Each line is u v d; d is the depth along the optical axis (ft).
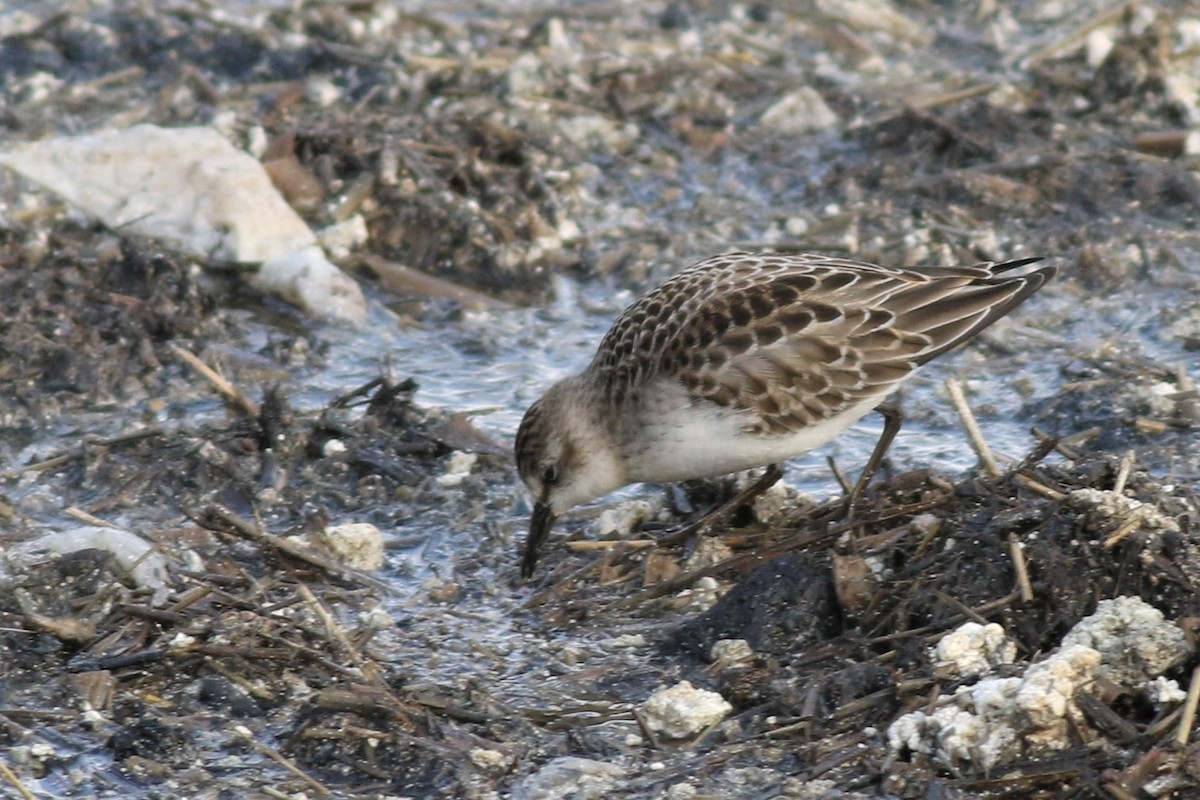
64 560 35.63
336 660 33.58
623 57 66.23
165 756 31.01
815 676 31.96
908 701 30.60
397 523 40.60
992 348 48.93
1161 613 30.91
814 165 60.13
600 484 37.76
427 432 43.98
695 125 62.69
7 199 54.44
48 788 30.25
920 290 36.94
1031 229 55.31
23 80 65.36
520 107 61.87
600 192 58.23
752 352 35.88
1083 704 29.12
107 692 32.58
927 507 35.42
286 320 51.55
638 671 33.76
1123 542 32.14
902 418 38.01
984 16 72.38
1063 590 32.01
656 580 36.88
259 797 29.84
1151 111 61.82
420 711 31.68
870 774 29.32
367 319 51.57
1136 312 50.42
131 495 41.27
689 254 54.24
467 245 54.44
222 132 59.16
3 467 42.80
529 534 37.93
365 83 64.28
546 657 34.47
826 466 42.80
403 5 72.69
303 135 57.62
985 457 37.35
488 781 30.14
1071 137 60.08
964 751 28.66
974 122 60.49
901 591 33.30
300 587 34.91
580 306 52.44
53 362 47.03
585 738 31.27
